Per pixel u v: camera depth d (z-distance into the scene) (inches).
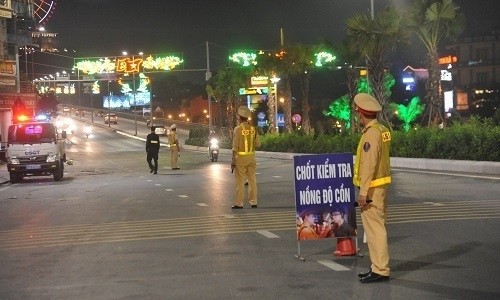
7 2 2240.4
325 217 365.7
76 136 4003.4
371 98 312.8
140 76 2721.5
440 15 1275.8
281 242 432.5
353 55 1691.7
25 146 1126.4
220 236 466.0
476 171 895.1
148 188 898.7
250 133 617.0
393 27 1379.2
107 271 364.2
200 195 767.7
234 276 338.6
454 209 551.2
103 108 7229.3
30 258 415.8
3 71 2092.8
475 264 345.1
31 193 913.5
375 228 314.3
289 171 1143.6
